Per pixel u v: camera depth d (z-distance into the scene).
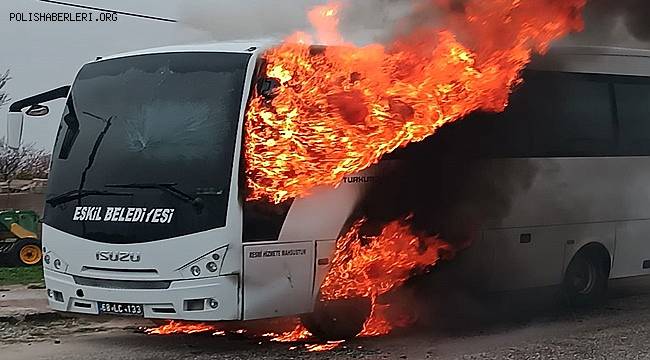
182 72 8.77
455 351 8.69
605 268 11.62
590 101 11.34
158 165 8.49
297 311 8.63
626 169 11.66
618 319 10.69
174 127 8.57
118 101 8.96
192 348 8.86
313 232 8.66
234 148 8.31
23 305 11.42
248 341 9.22
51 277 8.92
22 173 24.06
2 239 17.38
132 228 8.44
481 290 10.20
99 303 8.56
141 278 8.39
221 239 8.18
